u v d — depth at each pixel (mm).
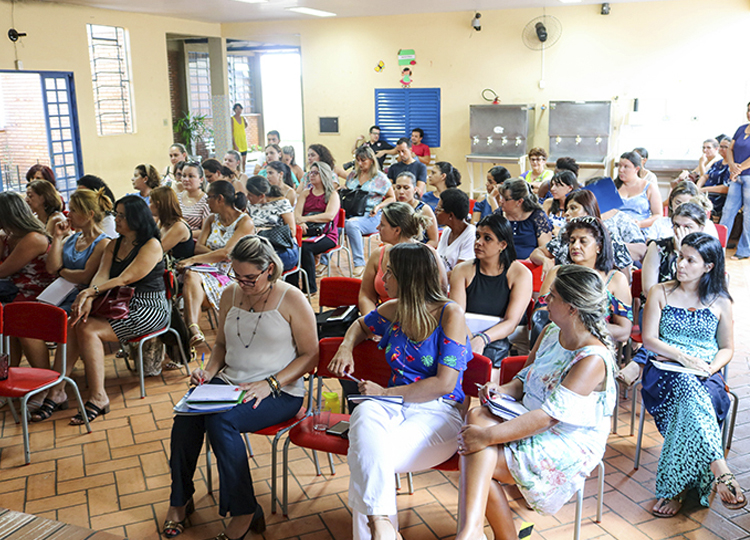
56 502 3115
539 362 2691
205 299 5008
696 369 3135
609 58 10688
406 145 8125
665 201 9070
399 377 2812
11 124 10016
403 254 2738
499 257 3607
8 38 8961
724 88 10109
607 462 3438
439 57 11750
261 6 10508
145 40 11422
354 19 12133
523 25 11062
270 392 2922
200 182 6250
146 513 3029
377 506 2404
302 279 6340
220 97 13656
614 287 3529
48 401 4035
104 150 10812
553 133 10742
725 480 2877
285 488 2965
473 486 2404
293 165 8836
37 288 4633
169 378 4594
